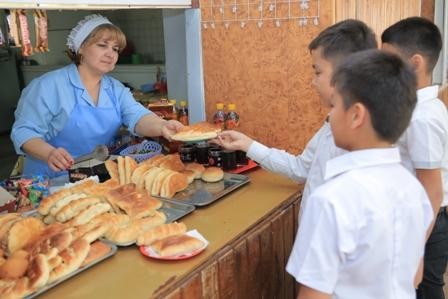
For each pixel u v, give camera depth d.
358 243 1.03
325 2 2.02
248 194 1.80
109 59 2.15
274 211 1.67
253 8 2.21
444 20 4.03
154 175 1.78
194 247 1.35
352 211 1.02
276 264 1.70
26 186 1.73
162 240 1.36
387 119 1.04
